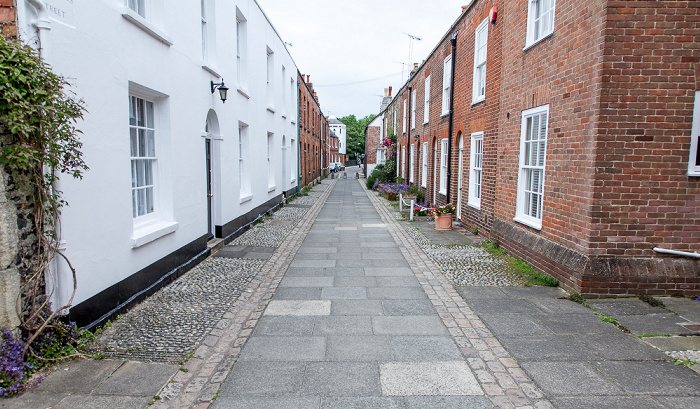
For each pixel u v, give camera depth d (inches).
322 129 1492.4
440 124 537.0
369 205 673.0
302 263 289.7
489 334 169.0
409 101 832.9
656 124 195.9
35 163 128.5
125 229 188.7
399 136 992.9
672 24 191.5
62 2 143.9
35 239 136.2
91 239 163.5
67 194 148.9
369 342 163.5
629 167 198.5
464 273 258.1
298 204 668.1
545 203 248.8
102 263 171.0
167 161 235.6
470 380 135.1
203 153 291.6
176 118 244.1
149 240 208.1
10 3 126.3
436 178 566.6
